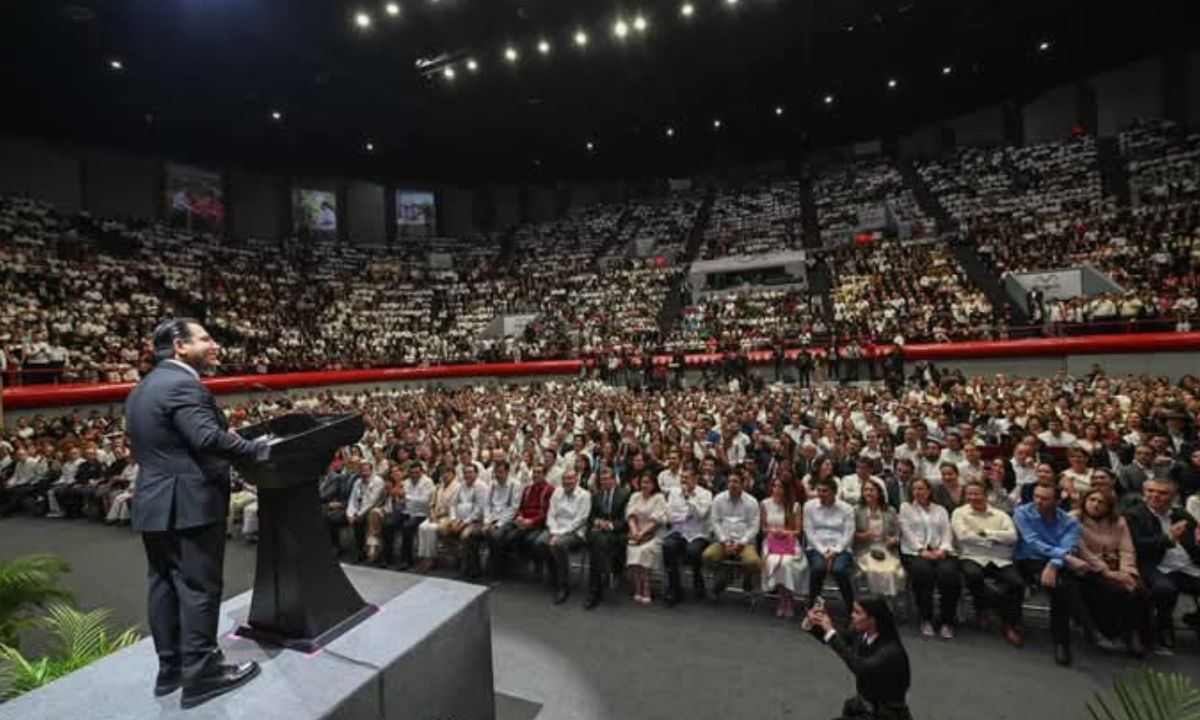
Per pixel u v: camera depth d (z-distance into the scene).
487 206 39.56
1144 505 4.68
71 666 3.35
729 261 26.25
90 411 14.16
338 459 7.97
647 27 20.58
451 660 2.94
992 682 3.97
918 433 7.41
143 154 27.94
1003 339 16.67
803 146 36.59
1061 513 4.55
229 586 6.28
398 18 18.64
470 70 22.84
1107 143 25.03
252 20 17.88
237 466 2.42
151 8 16.89
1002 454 7.92
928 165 30.16
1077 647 4.44
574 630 5.00
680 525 5.80
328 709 2.23
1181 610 5.06
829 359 17.77
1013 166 26.61
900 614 5.13
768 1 19.23
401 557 7.17
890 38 22.53
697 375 20.33
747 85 26.80
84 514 9.53
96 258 20.89
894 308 19.67
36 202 22.95
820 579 5.04
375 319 27.03
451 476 6.97
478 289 30.17
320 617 2.70
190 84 21.95
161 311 19.78
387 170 35.12
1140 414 8.23
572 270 30.92
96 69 20.19
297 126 27.19
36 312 16.17
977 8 20.41
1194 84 23.98
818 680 4.06
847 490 6.27
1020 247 20.33
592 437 9.27
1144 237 17.92
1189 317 14.29
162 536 2.32
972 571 4.68
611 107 28.52
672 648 4.61
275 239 32.12
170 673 2.39
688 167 39.47
